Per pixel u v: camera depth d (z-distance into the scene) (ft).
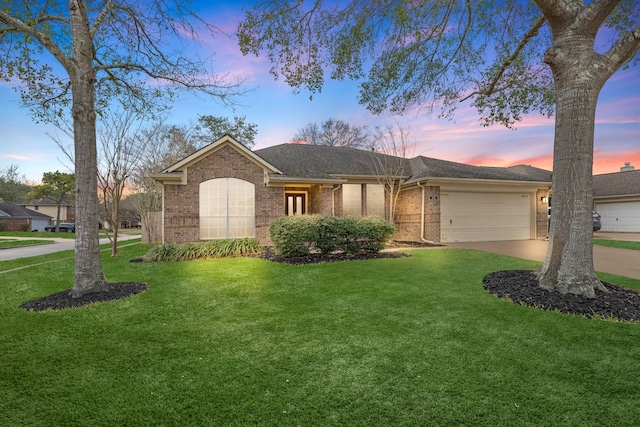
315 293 19.57
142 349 11.96
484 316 15.08
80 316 15.69
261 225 44.47
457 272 24.93
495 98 31.24
